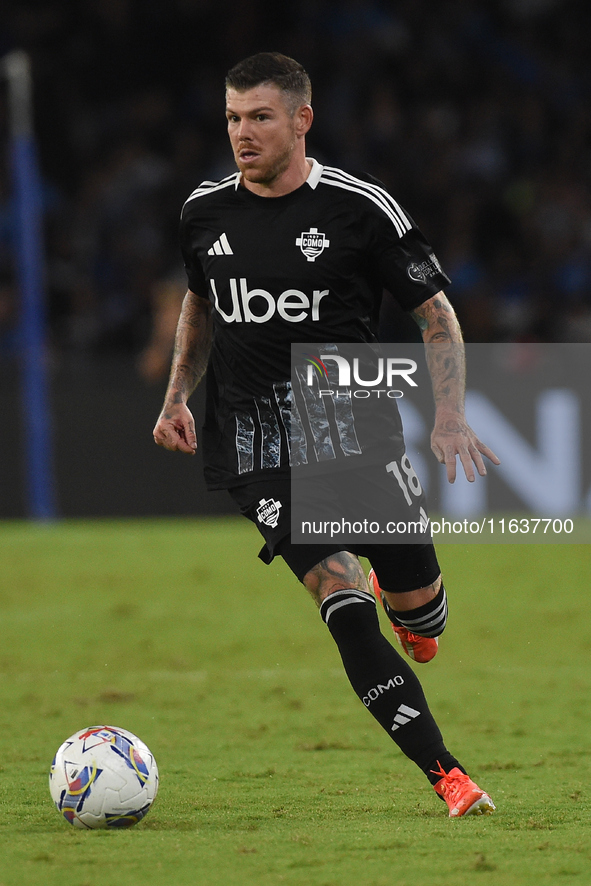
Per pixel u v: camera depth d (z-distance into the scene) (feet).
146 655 97.14
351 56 233.14
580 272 209.05
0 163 209.67
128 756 45.44
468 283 204.44
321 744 65.72
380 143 222.07
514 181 222.48
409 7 241.96
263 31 237.25
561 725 71.87
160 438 52.54
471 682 87.30
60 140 220.84
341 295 48.37
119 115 224.53
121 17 231.30
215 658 96.43
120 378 156.46
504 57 239.91
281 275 47.83
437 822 45.70
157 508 156.66
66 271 201.67
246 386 49.39
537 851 40.19
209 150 220.02
